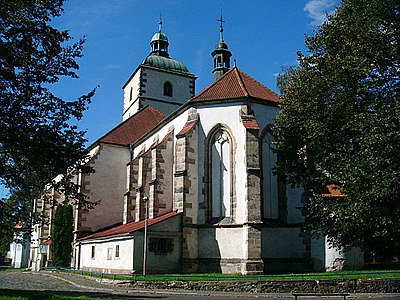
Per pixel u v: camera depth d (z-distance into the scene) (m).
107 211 46.28
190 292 23.17
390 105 23.11
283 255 31.05
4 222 20.45
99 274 32.66
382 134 20.47
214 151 33.50
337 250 28.80
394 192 20.25
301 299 20.70
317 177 27.45
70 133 19.77
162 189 36.78
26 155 19.00
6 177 19.55
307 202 30.33
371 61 23.58
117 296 20.73
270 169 33.09
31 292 19.95
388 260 38.91
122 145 48.81
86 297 18.69
